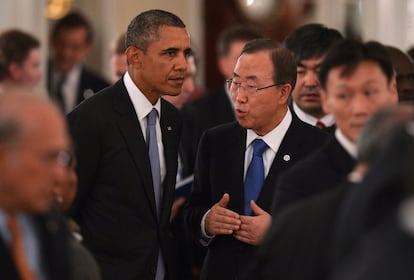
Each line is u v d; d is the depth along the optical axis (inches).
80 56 870.4
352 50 381.7
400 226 277.6
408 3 1007.6
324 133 485.1
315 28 549.6
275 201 390.9
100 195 488.1
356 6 1103.6
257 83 473.4
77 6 1069.8
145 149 492.4
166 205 501.7
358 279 278.8
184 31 493.4
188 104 685.9
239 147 491.8
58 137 325.4
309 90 544.1
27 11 906.7
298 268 340.2
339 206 337.1
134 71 495.5
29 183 324.5
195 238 498.9
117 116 490.0
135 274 486.3
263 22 1151.6
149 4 1095.6
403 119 311.7
